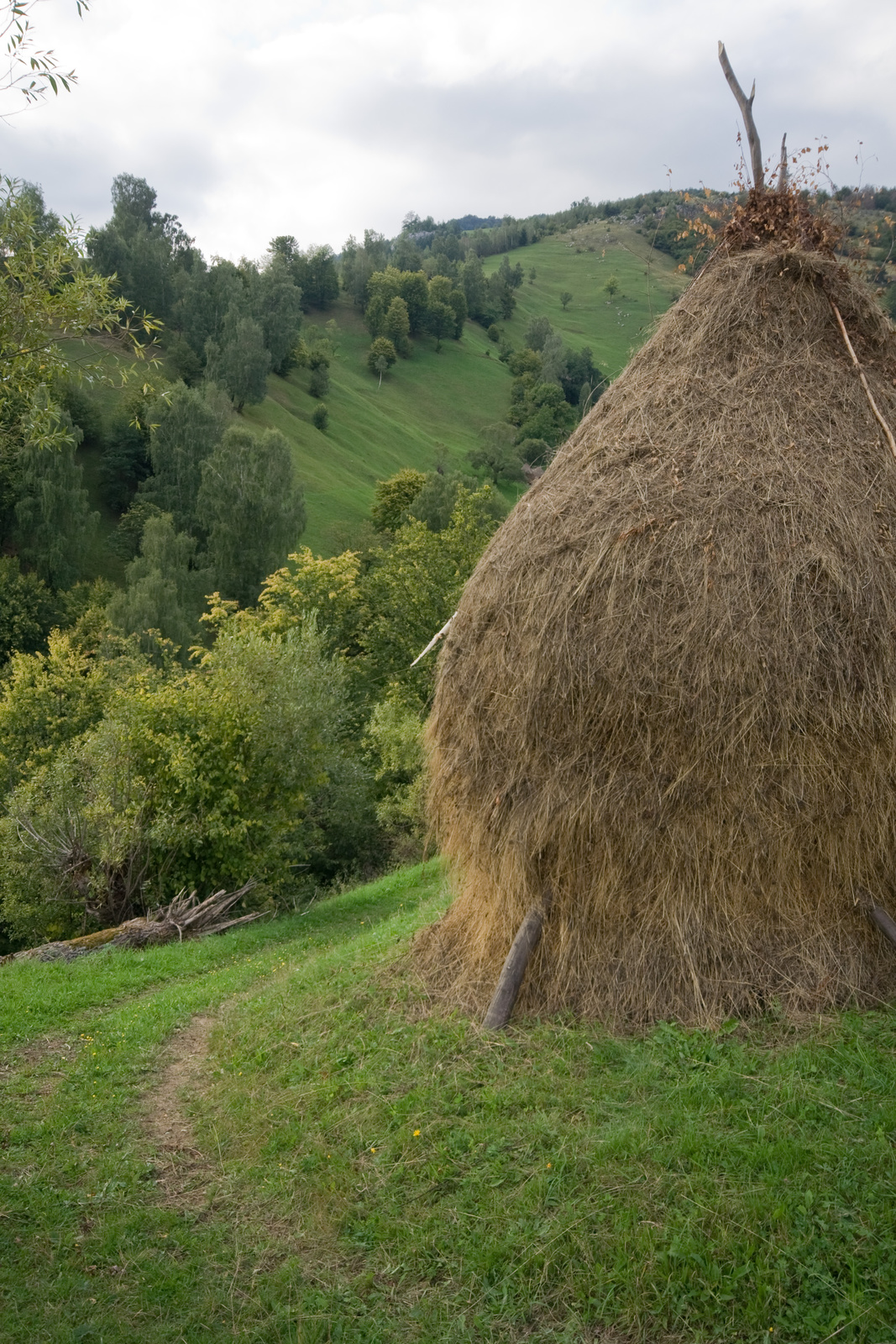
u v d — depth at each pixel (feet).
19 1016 28.30
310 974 28.25
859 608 17.39
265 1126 18.19
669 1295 11.55
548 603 19.10
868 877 18.39
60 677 109.60
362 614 132.05
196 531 213.46
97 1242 14.70
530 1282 12.28
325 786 75.51
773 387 20.25
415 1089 17.72
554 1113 15.84
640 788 18.33
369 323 405.39
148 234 333.83
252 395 278.05
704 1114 14.98
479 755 20.53
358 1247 13.87
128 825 54.13
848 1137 13.76
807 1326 10.78
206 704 59.16
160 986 35.27
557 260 534.37
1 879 59.41
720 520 18.39
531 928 19.69
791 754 17.54
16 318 22.50
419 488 212.23
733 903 18.38
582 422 23.07
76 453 230.07
